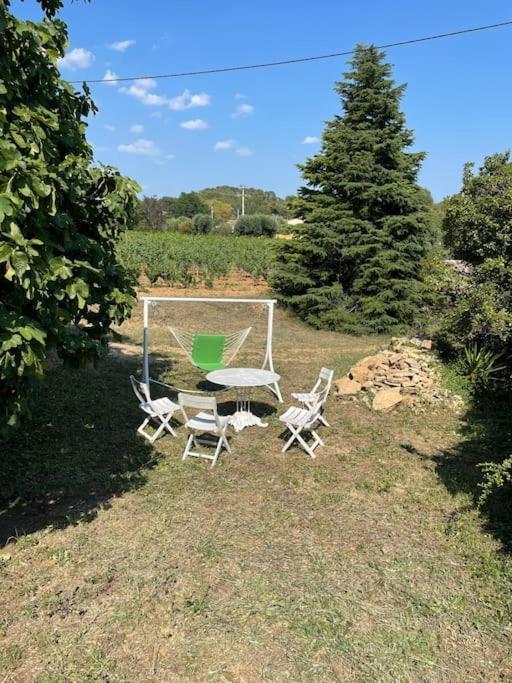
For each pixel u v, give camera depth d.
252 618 3.27
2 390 3.50
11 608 3.29
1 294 3.26
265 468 5.55
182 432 6.56
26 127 3.45
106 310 4.67
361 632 3.17
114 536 4.13
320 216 15.36
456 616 3.33
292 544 4.11
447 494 5.04
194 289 20.27
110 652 2.97
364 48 14.81
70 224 3.85
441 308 6.77
